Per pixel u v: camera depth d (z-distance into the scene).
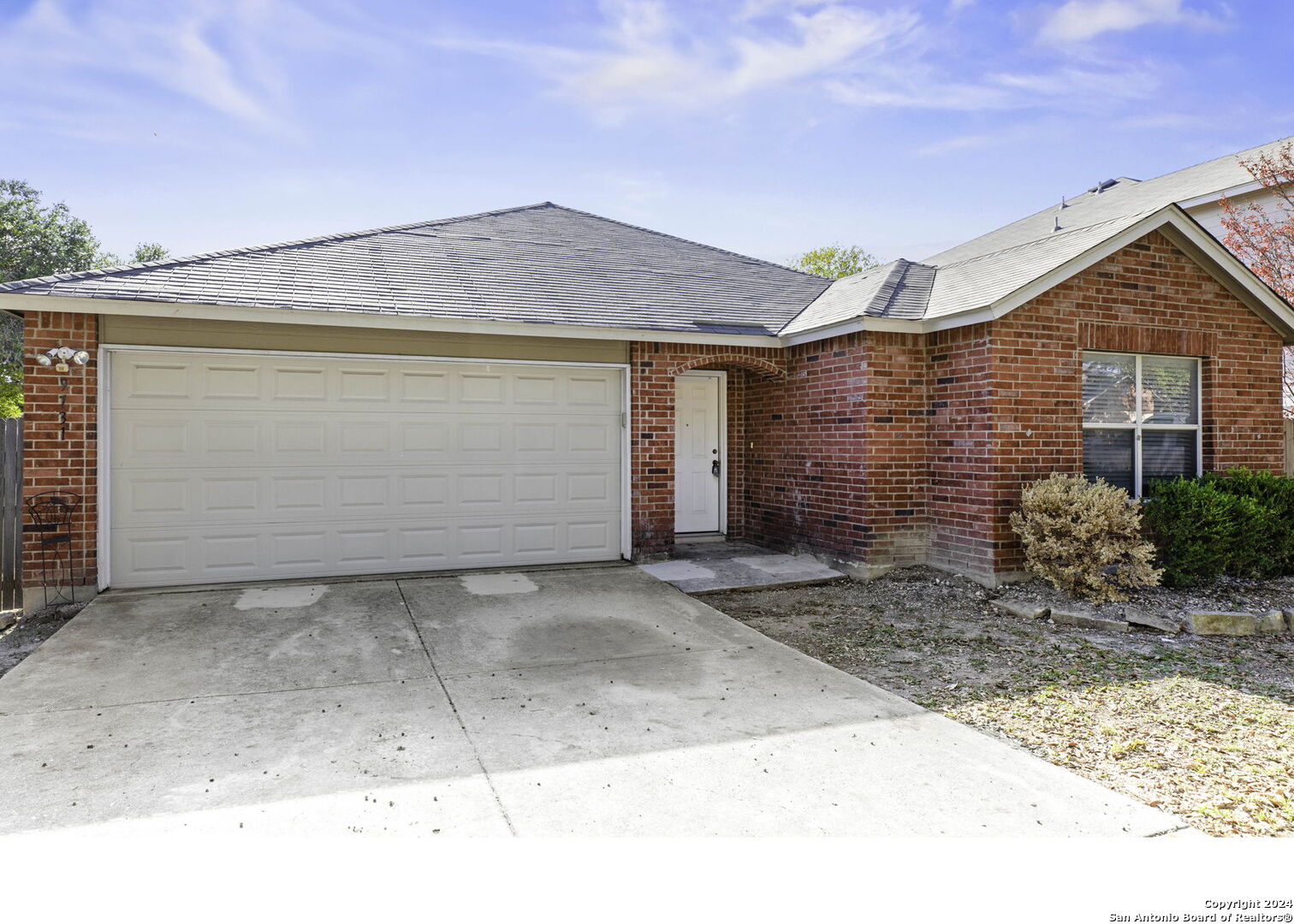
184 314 7.32
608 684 5.32
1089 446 8.58
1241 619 6.84
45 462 7.20
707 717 4.70
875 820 3.42
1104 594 7.44
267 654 5.80
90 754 4.06
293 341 8.02
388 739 4.30
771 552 10.34
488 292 9.20
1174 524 7.95
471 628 6.61
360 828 3.31
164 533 7.76
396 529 8.55
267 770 3.88
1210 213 14.37
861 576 8.71
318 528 8.25
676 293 10.56
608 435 9.41
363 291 8.48
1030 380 8.14
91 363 7.35
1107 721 4.74
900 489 8.80
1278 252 12.70
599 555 9.38
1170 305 8.79
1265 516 8.28
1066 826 3.37
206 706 4.79
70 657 5.68
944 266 10.81
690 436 11.09
